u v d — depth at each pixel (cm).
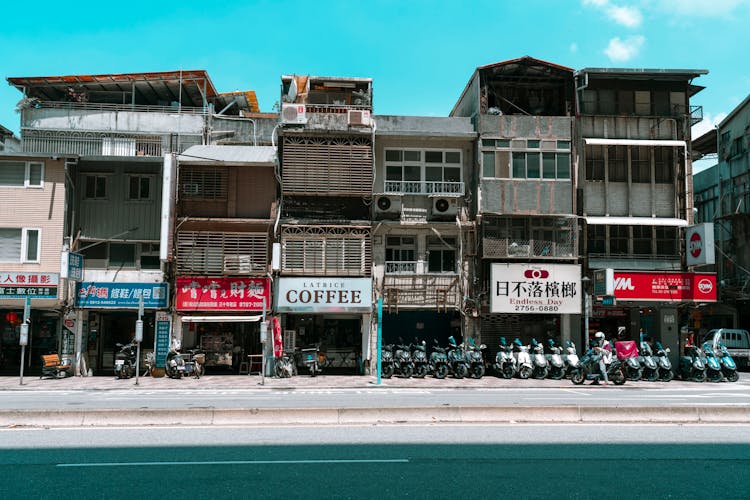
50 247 2406
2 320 2628
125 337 2642
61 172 2447
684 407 1241
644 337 2766
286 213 2603
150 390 1919
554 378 2350
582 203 2700
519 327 2703
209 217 2555
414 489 738
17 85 2695
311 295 2505
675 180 2770
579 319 2722
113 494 713
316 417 1189
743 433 1111
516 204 2638
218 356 2633
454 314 2725
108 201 2531
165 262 2505
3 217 2405
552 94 2859
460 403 1510
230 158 2481
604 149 2766
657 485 768
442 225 2617
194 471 817
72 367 2411
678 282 2597
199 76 2708
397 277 2583
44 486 745
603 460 895
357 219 2628
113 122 2672
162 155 2641
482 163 2647
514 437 1057
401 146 2695
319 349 2573
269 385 2095
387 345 2514
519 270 2562
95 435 1062
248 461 873
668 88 2816
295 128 2570
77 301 2430
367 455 914
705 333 3247
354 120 2583
